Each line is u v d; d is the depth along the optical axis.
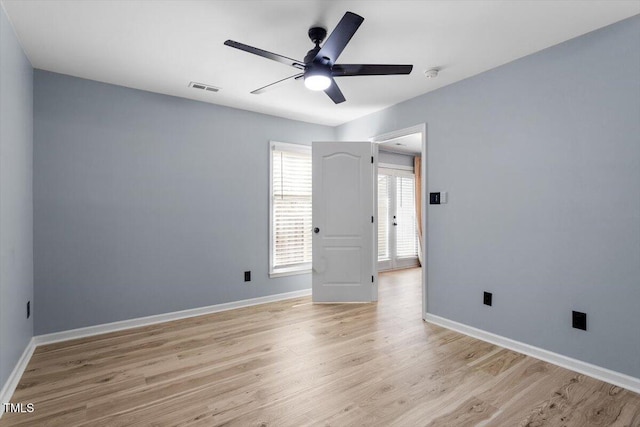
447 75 2.97
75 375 2.28
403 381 2.19
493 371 2.32
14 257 2.20
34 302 2.76
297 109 3.96
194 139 3.59
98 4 1.93
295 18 2.08
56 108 2.87
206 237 3.66
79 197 2.96
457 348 2.71
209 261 3.68
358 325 3.26
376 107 3.89
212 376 2.26
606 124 2.18
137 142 3.25
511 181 2.69
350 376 2.26
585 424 1.76
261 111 4.03
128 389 2.10
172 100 3.46
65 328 2.89
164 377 2.25
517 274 2.65
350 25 1.74
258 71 2.88
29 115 2.64
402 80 3.08
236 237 3.87
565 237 2.38
